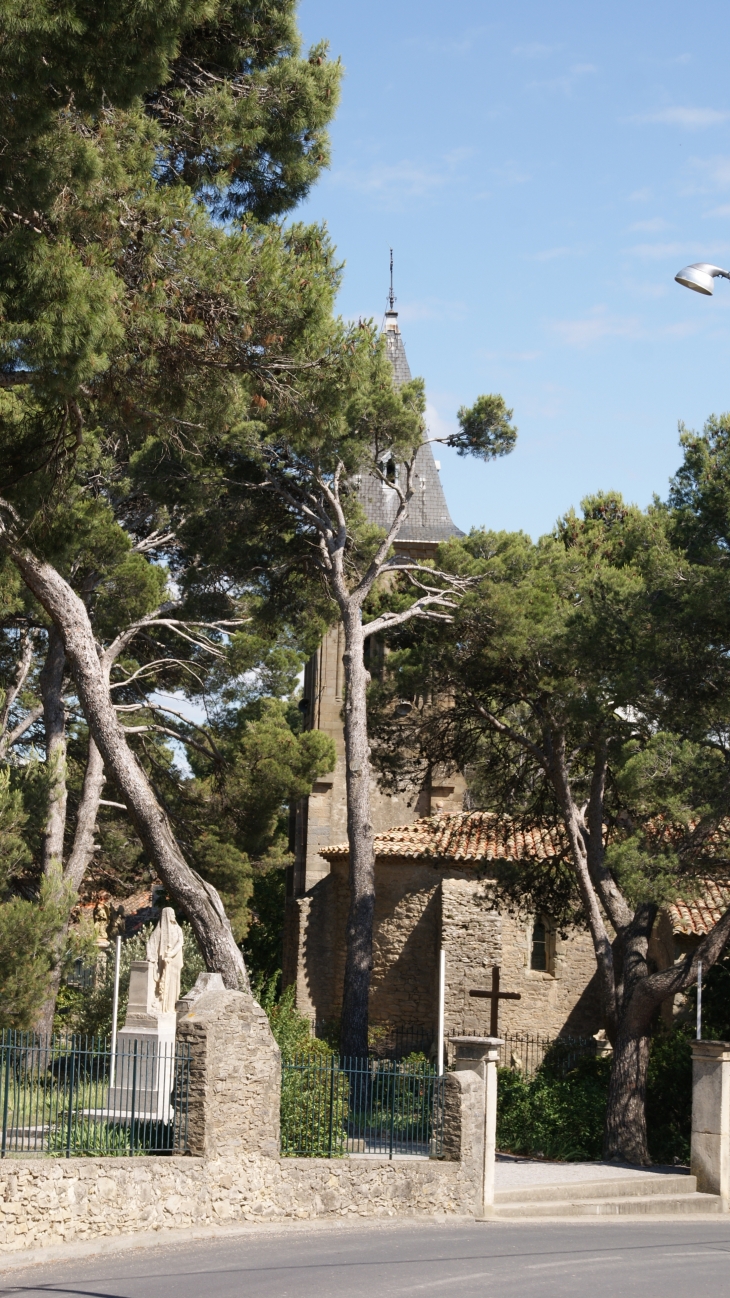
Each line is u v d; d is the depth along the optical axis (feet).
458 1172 60.44
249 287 49.75
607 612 79.46
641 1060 79.10
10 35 39.78
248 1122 53.93
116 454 99.76
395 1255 47.16
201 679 114.73
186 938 118.62
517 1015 111.96
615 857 72.54
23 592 87.61
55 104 42.60
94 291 43.24
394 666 100.01
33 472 50.03
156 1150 52.26
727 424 80.94
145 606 96.78
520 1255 48.29
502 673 91.45
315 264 52.19
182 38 51.98
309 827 136.46
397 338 164.25
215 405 50.90
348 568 101.60
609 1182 67.56
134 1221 48.73
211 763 125.49
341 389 53.11
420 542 148.97
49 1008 89.15
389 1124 61.72
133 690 120.26
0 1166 44.34
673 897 71.31
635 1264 47.26
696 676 76.84
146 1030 79.87
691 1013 94.12
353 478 102.63
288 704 182.70
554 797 95.40
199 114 52.49
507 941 113.60
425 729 100.17
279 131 54.85
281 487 93.04
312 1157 57.52
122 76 42.24
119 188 45.93
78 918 125.90
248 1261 44.83
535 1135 82.17
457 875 113.60
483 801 104.78
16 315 43.60
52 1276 41.19
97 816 129.29
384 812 137.80
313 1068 60.54
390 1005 114.83
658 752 72.28
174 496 92.53
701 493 78.43
